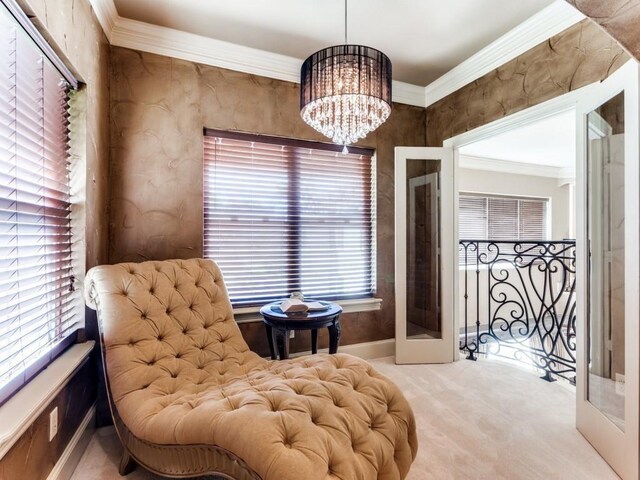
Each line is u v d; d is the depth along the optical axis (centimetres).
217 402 124
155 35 226
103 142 205
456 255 304
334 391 130
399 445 130
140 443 132
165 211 231
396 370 279
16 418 105
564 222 600
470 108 276
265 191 268
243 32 232
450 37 237
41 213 142
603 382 177
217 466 112
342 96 176
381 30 229
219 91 247
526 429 193
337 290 296
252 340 262
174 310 179
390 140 310
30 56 130
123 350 152
